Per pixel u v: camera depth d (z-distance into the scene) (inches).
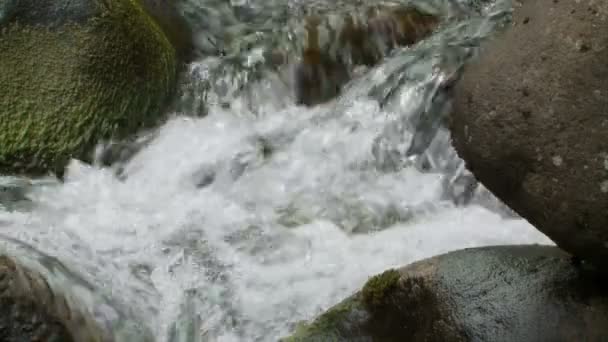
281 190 172.9
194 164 181.6
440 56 201.0
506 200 104.0
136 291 124.0
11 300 88.1
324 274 141.9
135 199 168.9
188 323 125.5
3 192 165.3
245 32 223.0
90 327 98.1
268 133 194.4
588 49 93.7
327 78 211.5
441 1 226.2
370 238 154.6
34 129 175.5
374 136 188.2
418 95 192.7
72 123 178.5
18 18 180.5
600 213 93.1
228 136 192.2
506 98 100.0
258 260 146.3
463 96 105.8
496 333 103.7
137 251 144.0
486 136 102.2
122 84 186.7
